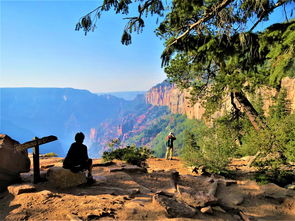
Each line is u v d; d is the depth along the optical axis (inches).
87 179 211.3
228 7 199.0
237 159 483.8
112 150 421.1
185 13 230.4
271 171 265.0
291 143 260.2
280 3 184.7
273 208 180.1
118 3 183.2
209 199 161.9
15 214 135.6
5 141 198.1
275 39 196.4
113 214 134.0
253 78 379.9
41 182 195.8
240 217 154.9
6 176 188.5
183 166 378.6
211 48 231.9
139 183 251.0
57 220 127.5
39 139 194.7
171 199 156.9
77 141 200.1
